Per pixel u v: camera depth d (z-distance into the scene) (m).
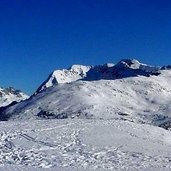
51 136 44.12
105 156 36.19
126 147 41.16
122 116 169.50
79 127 50.28
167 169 31.34
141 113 189.88
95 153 37.16
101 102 190.38
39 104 189.50
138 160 35.22
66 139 42.97
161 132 55.50
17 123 54.50
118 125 53.72
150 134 51.81
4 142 40.09
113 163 33.09
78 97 192.25
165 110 194.00
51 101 190.00
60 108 177.25
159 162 34.91
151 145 44.12
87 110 170.88
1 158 32.91
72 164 31.61
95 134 46.41
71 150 37.91
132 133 49.56
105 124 53.62
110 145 41.44
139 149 40.84
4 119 185.88
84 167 30.48
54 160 32.91
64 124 52.44
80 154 36.41
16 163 30.97
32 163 31.16
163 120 167.38
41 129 48.16
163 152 40.84
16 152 35.53
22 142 40.16
